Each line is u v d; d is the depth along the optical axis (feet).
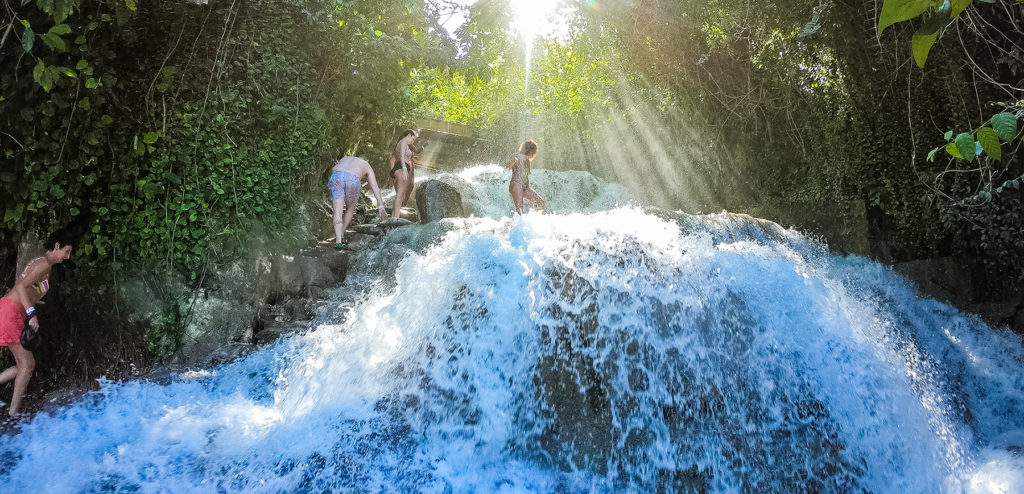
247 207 24.59
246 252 24.17
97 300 21.36
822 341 18.40
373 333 19.63
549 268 18.70
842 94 36.42
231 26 25.26
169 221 22.67
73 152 20.93
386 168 36.14
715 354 17.54
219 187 23.75
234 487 14.90
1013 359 26.23
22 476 15.16
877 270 31.12
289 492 14.92
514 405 17.38
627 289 17.94
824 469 16.38
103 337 21.21
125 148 22.27
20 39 18.71
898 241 34.22
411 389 18.16
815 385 17.66
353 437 16.84
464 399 17.71
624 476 16.24
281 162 26.37
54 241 21.13
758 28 39.22
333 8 28.86
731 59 42.96
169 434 17.16
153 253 22.38
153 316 21.91
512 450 17.07
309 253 25.96
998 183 30.19
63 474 15.25
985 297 31.14
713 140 47.16
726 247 20.74
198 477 15.28
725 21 39.65
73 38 20.65
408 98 34.86
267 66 26.25
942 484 17.29
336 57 29.73
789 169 42.37
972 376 24.03
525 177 31.81
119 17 21.49
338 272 26.13
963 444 19.24
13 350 18.76
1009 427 21.70
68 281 21.20
